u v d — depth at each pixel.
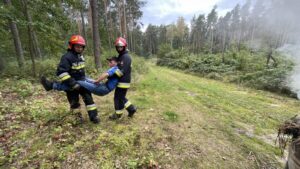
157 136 3.02
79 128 3.08
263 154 2.70
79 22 19.36
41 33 6.84
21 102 4.07
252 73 9.23
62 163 2.24
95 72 8.12
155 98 5.41
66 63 2.75
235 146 2.89
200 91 7.03
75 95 3.27
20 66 7.67
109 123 3.37
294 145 1.59
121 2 19.75
